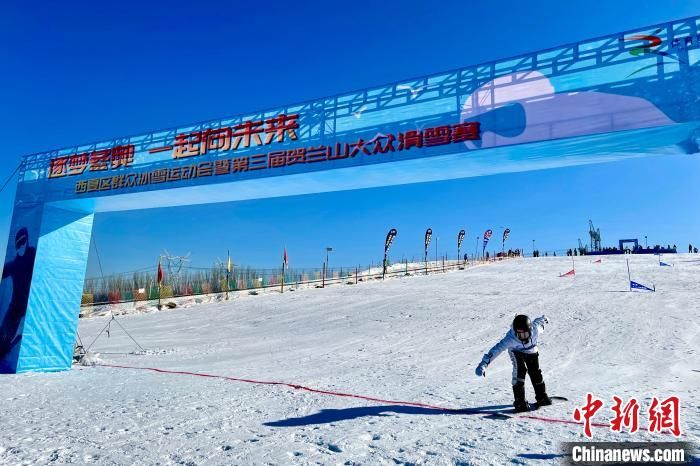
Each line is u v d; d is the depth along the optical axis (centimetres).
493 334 1431
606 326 1452
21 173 1126
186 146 929
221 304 2823
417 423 507
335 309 2302
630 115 568
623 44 586
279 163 823
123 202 1055
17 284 1029
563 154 672
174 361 1130
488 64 674
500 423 502
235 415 554
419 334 1510
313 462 381
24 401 663
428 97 712
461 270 4384
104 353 1325
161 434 472
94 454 410
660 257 4481
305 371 928
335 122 786
